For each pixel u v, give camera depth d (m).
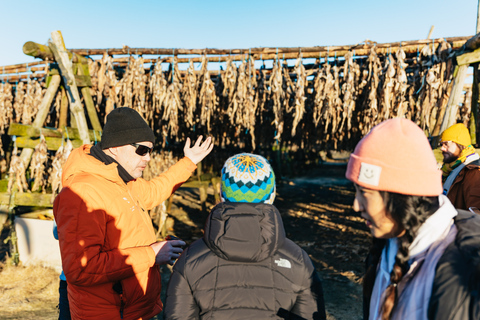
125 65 5.70
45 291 4.36
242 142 9.88
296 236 7.52
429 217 0.84
